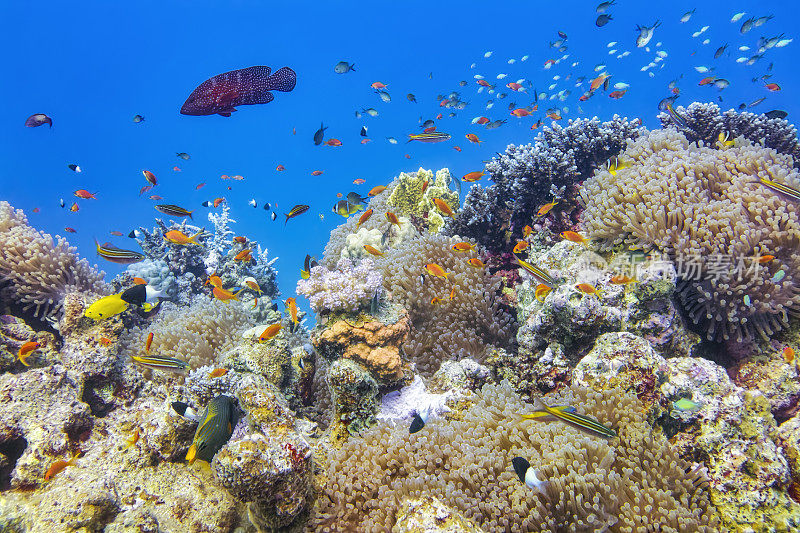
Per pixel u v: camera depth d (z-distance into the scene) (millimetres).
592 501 3006
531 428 3613
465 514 3121
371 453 3654
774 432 3760
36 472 4047
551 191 6414
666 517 2951
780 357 4664
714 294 4617
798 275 4543
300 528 3229
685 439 3717
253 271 10102
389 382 4246
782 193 4500
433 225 9250
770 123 7363
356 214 10922
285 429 3314
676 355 4648
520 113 9430
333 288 4445
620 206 5176
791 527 3125
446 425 3945
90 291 7156
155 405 4637
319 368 5645
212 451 3533
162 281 8578
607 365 4078
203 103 2291
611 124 7703
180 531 3750
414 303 5984
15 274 6551
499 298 6059
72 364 5059
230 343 6508
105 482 3781
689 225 4746
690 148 5945
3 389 4531
